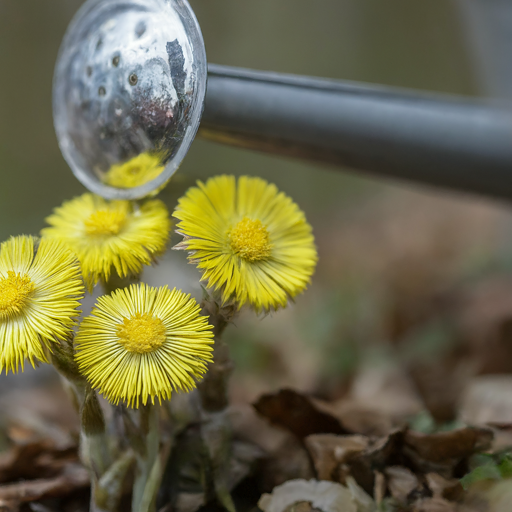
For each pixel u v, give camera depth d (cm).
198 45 22
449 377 36
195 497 24
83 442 23
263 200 24
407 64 110
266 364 46
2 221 86
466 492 24
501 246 60
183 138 23
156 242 23
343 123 24
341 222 100
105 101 24
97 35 24
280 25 109
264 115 24
